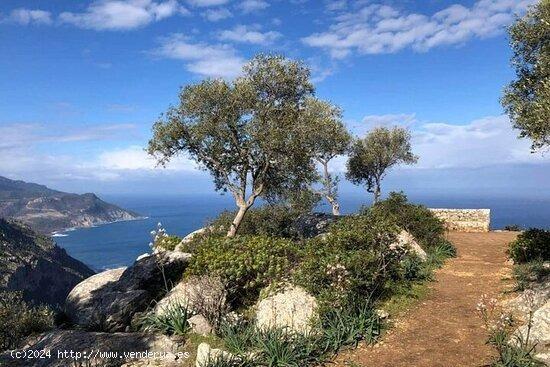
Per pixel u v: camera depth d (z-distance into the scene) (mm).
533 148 14156
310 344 11008
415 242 21844
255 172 25391
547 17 16422
